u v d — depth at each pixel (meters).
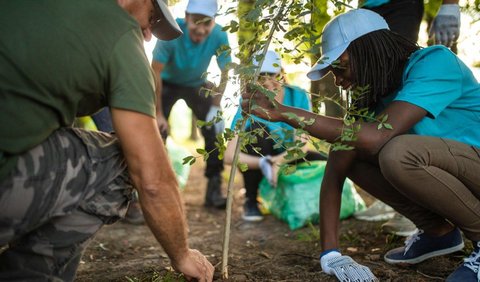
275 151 3.96
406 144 2.10
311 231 3.52
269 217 4.05
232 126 2.85
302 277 2.43
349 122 2.06
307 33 2.26
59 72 1.66
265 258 2.90
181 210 1.85
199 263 2.01
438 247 2.50
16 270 1.80
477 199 2.26
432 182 2.12
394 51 2.23
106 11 1.74
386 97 2.33
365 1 2.87
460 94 2.21
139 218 3.85
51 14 1.68
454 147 2.16
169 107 4.33
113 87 1.71
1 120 1.64
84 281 2.50
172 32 2.08
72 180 1.77
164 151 1.78
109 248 3.26
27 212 1.72
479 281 2.11
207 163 4.41
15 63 1.64
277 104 2.15
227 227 2.32
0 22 1.68
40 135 1.70
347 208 3.57
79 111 1.83
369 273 2.24
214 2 3.68
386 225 3.07
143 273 2.58
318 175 3.75
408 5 2.82
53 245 1.82
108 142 1.91
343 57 2.24
